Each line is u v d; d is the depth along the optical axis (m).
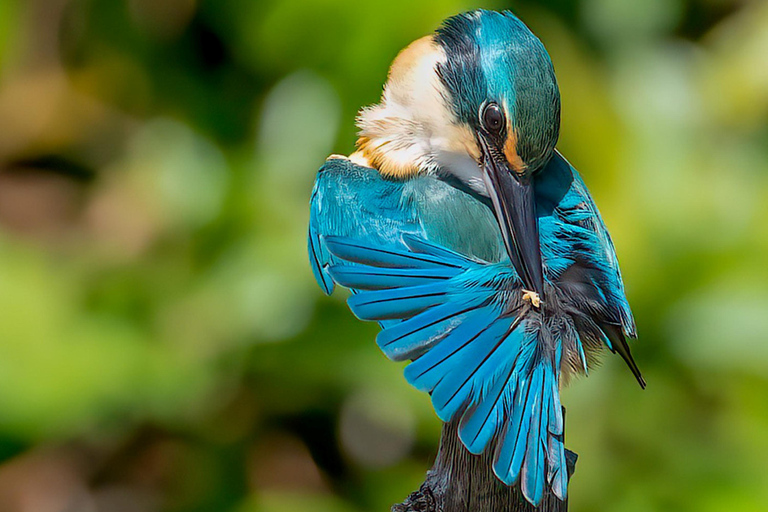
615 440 11.05
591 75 11.73
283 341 11.43
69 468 11.88
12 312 11.23
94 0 13.34
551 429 5.91
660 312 11.33
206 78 12.89
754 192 11.77
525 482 5.71
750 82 12.10
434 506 6.57
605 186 11.45
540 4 11.93
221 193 12.02
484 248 7.27
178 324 11.66
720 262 11.35
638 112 11.90
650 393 11.16
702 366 11.24
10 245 11.88
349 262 6.67
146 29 13.14
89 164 13.73
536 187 7.45
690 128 11.95
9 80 13.70
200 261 11.91
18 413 10.90
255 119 12.38
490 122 7.50
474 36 7.74
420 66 8.00
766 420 11.14
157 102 13.06
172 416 11.55
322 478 11.62
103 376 11.16
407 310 6.15
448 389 5.89
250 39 12.13
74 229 13.25
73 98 13.56
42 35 13.60
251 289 11.51
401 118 8.00
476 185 7.68
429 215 7.39
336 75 11.84
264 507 11.27
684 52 12.44
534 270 6.73
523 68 7.39
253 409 11.69
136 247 12.25
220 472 11.70
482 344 6.06
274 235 11.68
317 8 11.69
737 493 10.79
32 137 13.70
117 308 11.70
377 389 11.38
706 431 11.19
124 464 11.84
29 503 11.82
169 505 11.69
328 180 7.92
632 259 11.27
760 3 12.45
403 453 11.54
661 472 10.91
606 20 12.13
